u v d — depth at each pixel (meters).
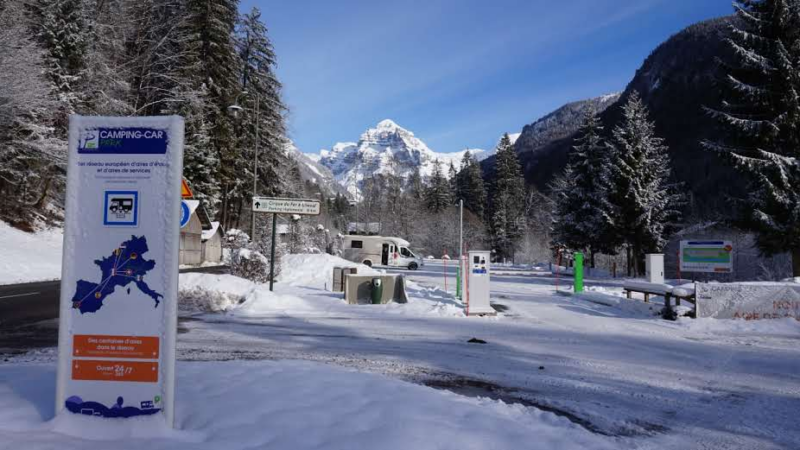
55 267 24.66
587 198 41.25
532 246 65.00
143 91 36.16
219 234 45.38
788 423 5.11
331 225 77.00
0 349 7.96
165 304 3.86
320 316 12.20
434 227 82.00
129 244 3.93
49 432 3.68
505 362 7.64
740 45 25.11
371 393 4.84
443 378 6.59
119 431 3.74
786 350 8.92
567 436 4.24
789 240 23.39
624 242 36.66
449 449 3.63
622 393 6.11
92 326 3.88
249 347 8.38
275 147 44.66
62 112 27.70
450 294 17.19
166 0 35.59
